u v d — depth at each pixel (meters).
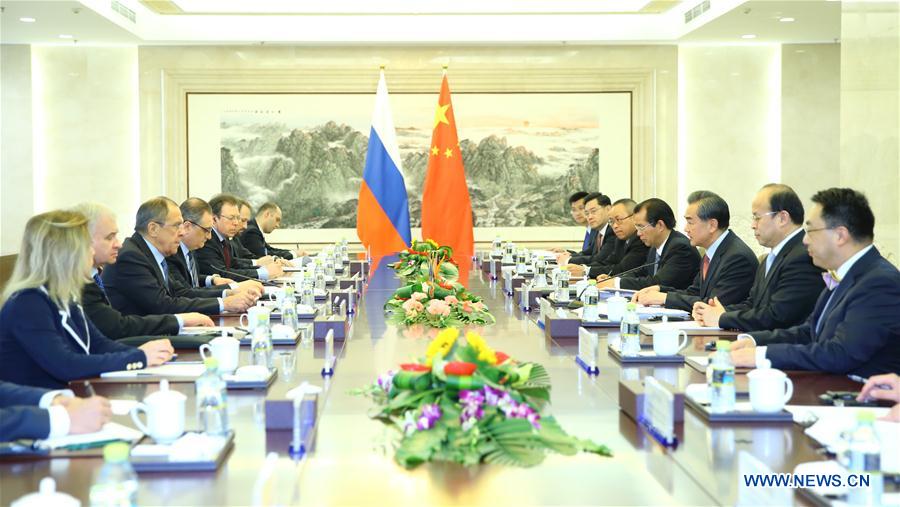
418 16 10.80
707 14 9.76
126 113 11.16
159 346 3.05
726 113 11.44
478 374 2.22
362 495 1.80
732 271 4.66
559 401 2.56
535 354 3.35
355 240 11.36
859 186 6.79
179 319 3.84
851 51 6.87
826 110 11.24
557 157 11.39
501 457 2.00
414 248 5.69
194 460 1.95
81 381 2.80
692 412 2.41
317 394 2.49
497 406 2.13
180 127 11.13
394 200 8.38
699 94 11.43
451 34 10.88
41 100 11.06
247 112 11.21
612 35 10.92
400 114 11.27
